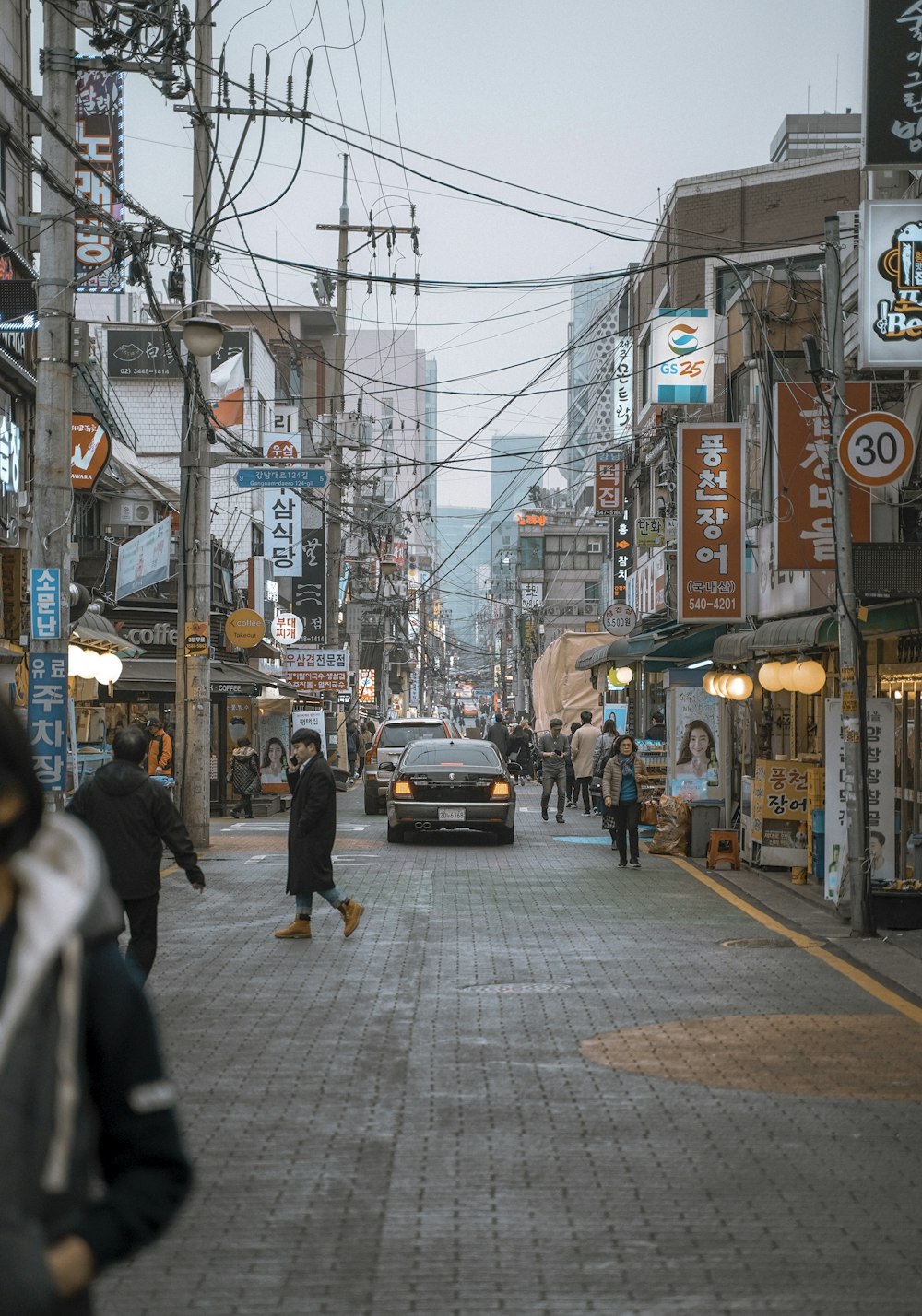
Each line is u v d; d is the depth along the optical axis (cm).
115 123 2283
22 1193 197
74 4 1300
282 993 1027
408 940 1276
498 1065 813
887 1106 729
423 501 13975
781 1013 961
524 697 8062
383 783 2898
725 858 1905
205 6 2028
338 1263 514
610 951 1218
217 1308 472
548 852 2142
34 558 1280
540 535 8538
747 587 2114
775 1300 476
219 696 2986
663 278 4150
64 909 205
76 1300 203
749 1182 605
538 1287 489
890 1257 517
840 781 1460
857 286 1502
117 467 2828
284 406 4891
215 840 2341
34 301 1331
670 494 3444
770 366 1966
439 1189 596
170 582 2894
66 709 1278
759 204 3888
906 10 1242
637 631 3391
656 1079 783
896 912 1343
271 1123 695
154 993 1027
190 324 1733
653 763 2644
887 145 1252
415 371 13475
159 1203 214
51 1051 204
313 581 4559
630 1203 579
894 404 1692
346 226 3622
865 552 1373
